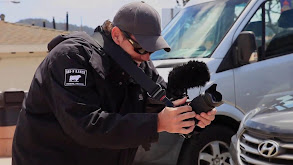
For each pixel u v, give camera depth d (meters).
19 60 22.62
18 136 2.10
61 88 1.89
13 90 6.95
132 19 1.97
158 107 2.14
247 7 4.76
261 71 4.55
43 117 2.03
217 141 4.45
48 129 2.01
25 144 2.07
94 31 2.15
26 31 24.05
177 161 4.31
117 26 2.01
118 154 2.13
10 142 7.02
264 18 4.74
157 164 4.27
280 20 4.83
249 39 4.36
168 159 4.27
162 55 4.95
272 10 4.80
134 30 1.97
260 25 4.72
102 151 2.07
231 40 4.56
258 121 3.22
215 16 5.00
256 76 4.53
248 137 3.24
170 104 2.06
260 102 4.51
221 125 4.50
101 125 1.86
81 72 1.92
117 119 1.87
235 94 4.45
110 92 2.01
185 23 5.30
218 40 4.70
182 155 4.34
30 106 2.06
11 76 22.62
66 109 1.87
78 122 1.85
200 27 5.05
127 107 2.05
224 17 4.88
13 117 6.97
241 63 4.50
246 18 4.68
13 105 6.96
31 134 2.04
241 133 3.42
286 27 4.82
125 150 2.14
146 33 1.98
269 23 4.76
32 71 22.86
